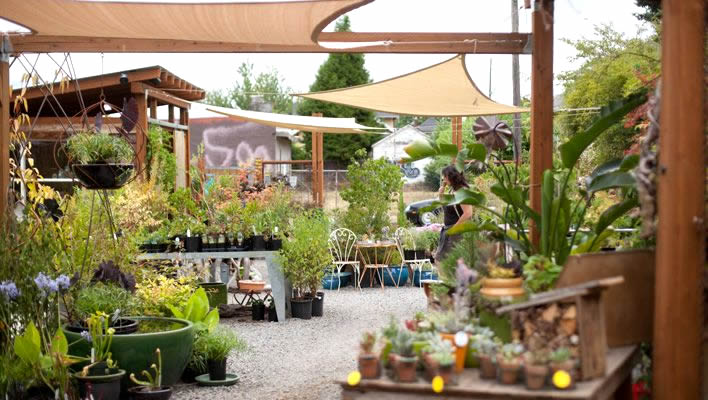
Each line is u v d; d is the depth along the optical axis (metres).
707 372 3.52
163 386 5.30
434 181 30.70
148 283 6.81
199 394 5.69
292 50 6.69
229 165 29.94
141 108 11.84
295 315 9.18
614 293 3.57
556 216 4.67
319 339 7.80
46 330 5.23
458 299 3.68
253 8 5.27
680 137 3.30
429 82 8.59
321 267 9.38
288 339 7.85
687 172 3.30
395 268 12.16
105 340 5.05
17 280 5.20
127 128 6.33
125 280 5.86
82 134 6.02
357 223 12.71
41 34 6.24
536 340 3.18
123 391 5.22
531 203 5.50
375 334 3.47
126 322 5.68
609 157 12.06
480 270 4.17
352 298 10.81
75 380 4.98
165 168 12.34
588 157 12.44
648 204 3.62
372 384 3.21
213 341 5.97
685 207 3.30
